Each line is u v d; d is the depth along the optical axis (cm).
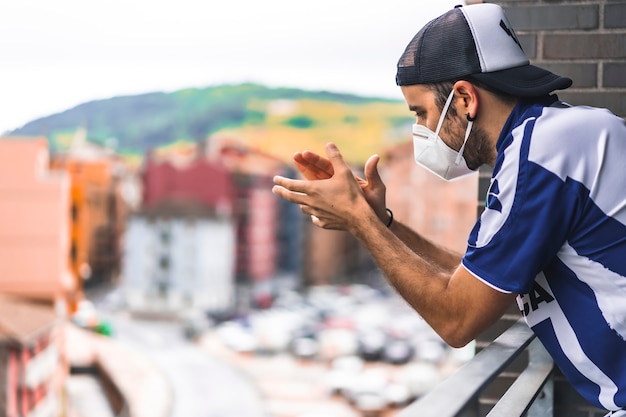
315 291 6062
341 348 4756
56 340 4091
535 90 94
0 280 4338
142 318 5744
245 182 6012
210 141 6159
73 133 7131
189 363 5034
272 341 5200
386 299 5688
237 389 4481
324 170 116
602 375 91
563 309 92
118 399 4475
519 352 101
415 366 4506
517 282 90
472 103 97
